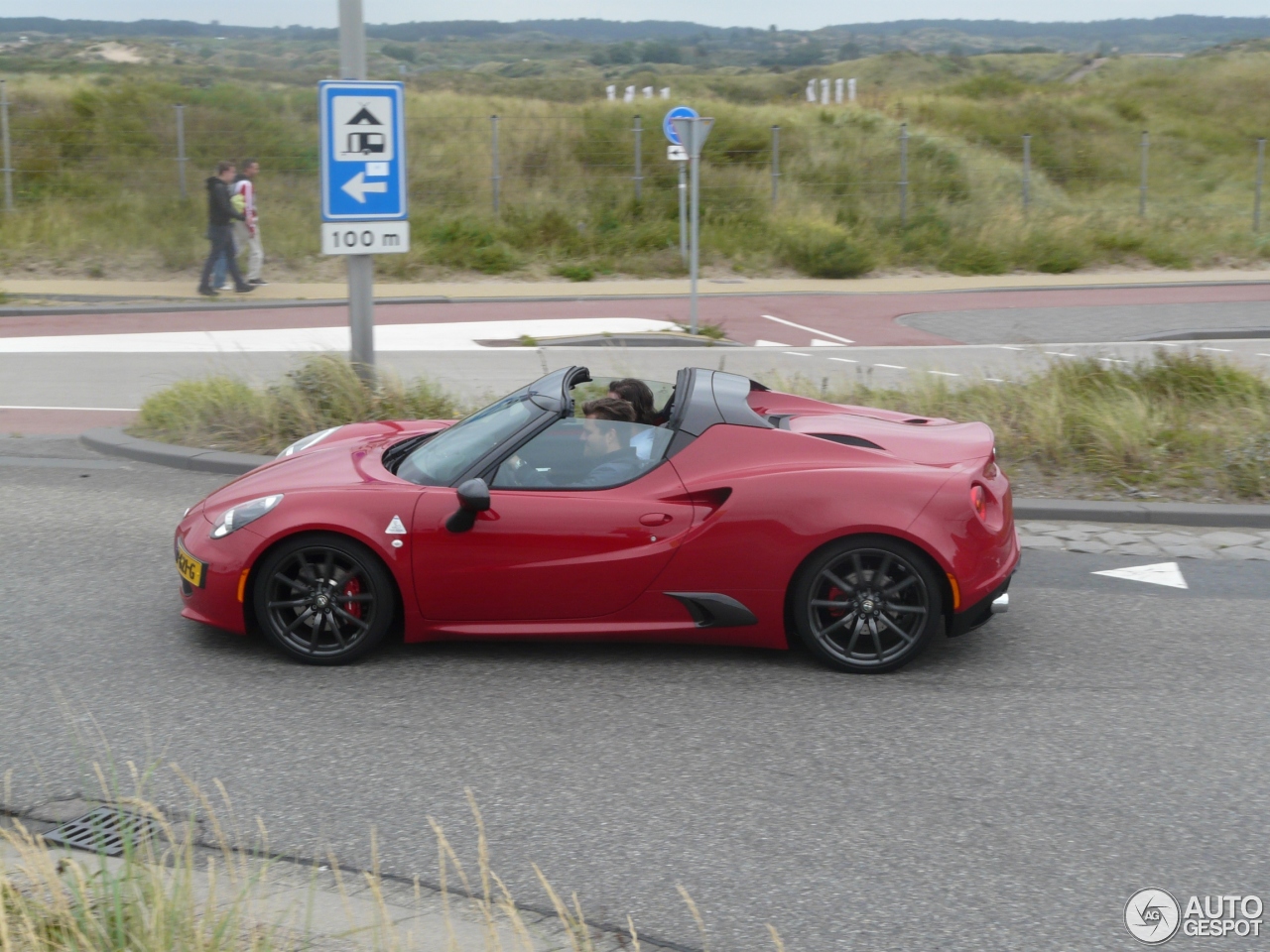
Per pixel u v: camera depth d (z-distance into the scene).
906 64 92.31
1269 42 64.19
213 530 5.13
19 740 4.35
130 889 2.85
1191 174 34.34
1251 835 3.78
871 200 27.06
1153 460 8.41
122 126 26.50
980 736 4.50
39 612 5.76
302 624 5.12
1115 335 16.69
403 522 5.00
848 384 10.52
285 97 29.89
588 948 2.88
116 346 14.80
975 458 5.33
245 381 11.19
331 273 21.53
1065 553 6.96
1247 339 16.59
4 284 19.55
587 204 25.58
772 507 4.99
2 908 2.65
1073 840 3.73
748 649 5.41
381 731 4.49
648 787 4.05
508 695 4.85
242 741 4.38
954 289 21.84
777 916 3.29
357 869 3.49
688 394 5.41
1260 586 6.38
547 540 5.00
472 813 3.85
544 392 5.56
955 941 3.18
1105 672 5.16
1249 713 4.73
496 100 31.86
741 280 22.47
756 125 29.53
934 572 5.01
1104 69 63.09
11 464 8.93
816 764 4.25
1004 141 33.84
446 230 23.23
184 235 21.73
